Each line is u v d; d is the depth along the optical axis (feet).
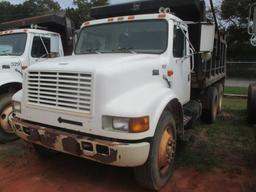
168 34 17.51
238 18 124.36
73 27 29.17
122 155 12.82
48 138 14.38
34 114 15.12
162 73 16.58
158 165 14.51
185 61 19.76
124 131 12.82
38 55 25.55
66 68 13.93
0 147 21.12
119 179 16.31
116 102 13.35
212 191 15.07
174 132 15.98
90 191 15.03
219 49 31.32
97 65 13.66
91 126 13.32
